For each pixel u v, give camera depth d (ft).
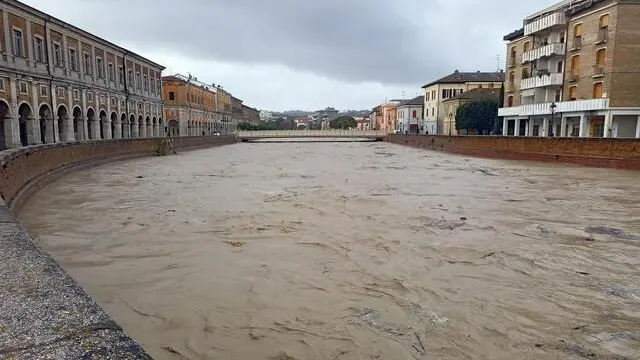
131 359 8.96
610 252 34.53
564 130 155.33
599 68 138.21
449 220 45.27
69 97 159.94
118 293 25.32
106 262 30.91
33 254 15.74
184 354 18.71
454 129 273.54
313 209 50.57
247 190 66.69
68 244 35.40
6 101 126.72
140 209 50.39
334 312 23.04
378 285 26.89
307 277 28.12
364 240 36.94
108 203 54.34
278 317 22.39
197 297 24.81
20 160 57.62
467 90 303.89
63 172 83.05
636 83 132.26
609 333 21.16
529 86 172.76
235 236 38.09
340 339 20.15
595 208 52.70
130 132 217.56
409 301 24.57
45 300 11.73
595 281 28.14
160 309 23.20
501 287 26.89
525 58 176.55
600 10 138.21
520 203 55.98
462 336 20.62
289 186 71.97
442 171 100.78
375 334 20.68
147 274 28.50
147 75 238.48
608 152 103.76
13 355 8.83
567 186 72.84
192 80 339.98
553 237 38.88
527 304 24.40
